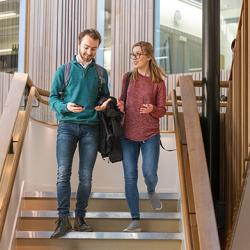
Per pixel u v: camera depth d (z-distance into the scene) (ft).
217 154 14.28
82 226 12.84
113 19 25.54
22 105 15.05
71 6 25.21
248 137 11.75
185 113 12.63
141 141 13.08
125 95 13.42
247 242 12.41
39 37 24.81
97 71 13.25
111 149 12.96
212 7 14.51
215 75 14.40
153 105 13.06
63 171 12.65
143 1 25.38
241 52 13.08
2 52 25.39
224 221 14.08
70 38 24.94
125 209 15.17
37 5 25.03
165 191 19.01
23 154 15.19
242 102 12.62
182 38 26.48
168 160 19.49
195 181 10.98
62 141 12.76
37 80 24.56
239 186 12.50
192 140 11.91
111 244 12.74
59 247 12.75
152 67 13.44
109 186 19.06
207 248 9.71
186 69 26.20
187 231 10.64
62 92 13.12
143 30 25.26
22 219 13.91
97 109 12.71
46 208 14.94
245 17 12.46
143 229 13.84
